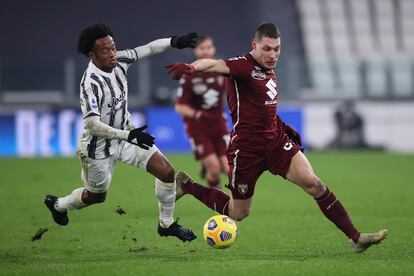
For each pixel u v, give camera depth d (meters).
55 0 111.50
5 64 89.44
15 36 109.38
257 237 33.12
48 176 60.25
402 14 116.00
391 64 94.88
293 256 28.02
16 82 89.38
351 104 87.75
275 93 27.70
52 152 81.94
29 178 58.84
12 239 33.00
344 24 114.50
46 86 89.25
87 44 26.92
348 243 31.03
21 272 24.97
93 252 29.45
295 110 84.75
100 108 27.27
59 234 34.22
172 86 88.00
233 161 28.36
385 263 25.89
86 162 28.41
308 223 37.53
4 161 73.50
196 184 30.30
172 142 83.25
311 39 112.88
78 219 39.00
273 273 24.11
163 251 29.47
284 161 27.75
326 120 87.31
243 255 28.31
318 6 115.19
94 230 35.34
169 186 28.50
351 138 87.56
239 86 27.52
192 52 88.88
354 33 114.19
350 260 26.69
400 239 32.00
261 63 27.16
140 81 87.88
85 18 111.00
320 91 91.56
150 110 83.12
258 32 26.98
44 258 28.09
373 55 112.12
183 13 111.81
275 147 27.89
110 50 26.95
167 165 28.38
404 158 78.25
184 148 83.25
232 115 28.25
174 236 30.38
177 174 30.20
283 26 113.31
